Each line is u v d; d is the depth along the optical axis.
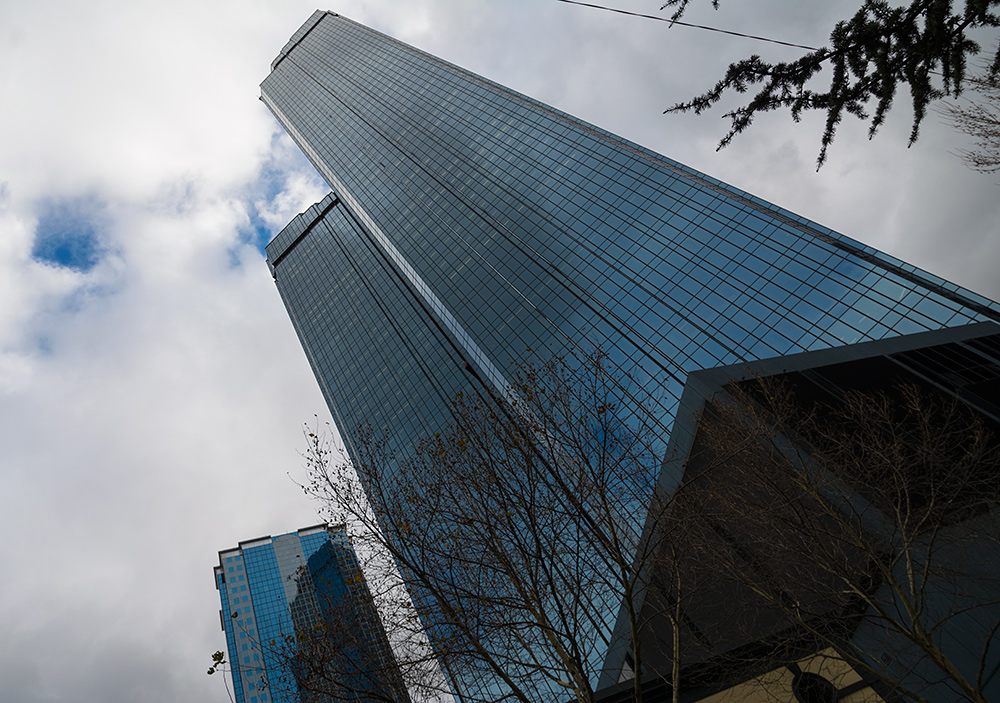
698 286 61.34
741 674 19.75
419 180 114.06
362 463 16.56
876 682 20.47
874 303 47.97
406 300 109.12
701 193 71.25
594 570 16.09
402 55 144.62
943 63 12.48
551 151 96.06
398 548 15.25
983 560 21.31
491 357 76.00
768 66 13.45
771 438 21.64
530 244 84.25
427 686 13.74
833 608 20.08
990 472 21.30
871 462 22.03
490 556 15.16
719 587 18.64
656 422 50.62
